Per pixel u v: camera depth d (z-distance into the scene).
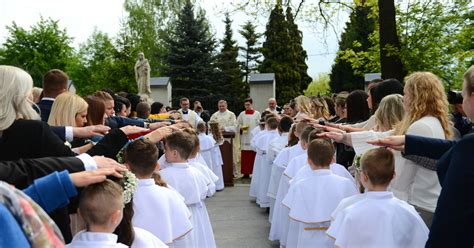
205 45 28.91
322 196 3.81
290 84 34.41
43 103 3.80
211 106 18.72
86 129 3.17
